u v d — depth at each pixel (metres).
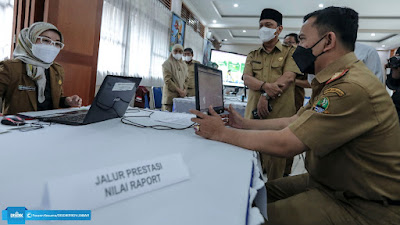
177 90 3.43
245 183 0.54
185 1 6.24
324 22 0.85
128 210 0.39
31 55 1.43
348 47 0.85
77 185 0.38
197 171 0.59
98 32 2.79
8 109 1.38
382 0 5.18
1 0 2.10
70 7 2.34
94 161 0.59
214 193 0.48
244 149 0.82
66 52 2.37
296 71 1.62
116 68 3.80
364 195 0.75
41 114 1.15
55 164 0.55
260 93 1.76
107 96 1.01
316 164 0.90
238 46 10.72
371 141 0.72
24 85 1.41
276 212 0.81
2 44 2.14
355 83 0.71
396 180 0.71
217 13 6.98
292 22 7.03
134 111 1.55
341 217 0.75
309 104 1.10
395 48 9.12
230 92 4.11
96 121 1.07
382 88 0.74
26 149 0.64
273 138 0.79
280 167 1.61
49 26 1.44
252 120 1.21
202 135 0.93
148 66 4.69
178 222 0.37
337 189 0.82
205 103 1.06
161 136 0.92
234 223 0.37
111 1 3.54
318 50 0.88
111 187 0.42
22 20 2.13
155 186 0.48
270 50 1.79
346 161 0.78
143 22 4.39
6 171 0.49
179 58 3.57
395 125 0.74
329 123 0.72
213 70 1.24
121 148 0.72
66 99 1.59
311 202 0.81
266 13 1.68
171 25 5.45
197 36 7.35
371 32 7.25
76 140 0.77
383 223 0.71
